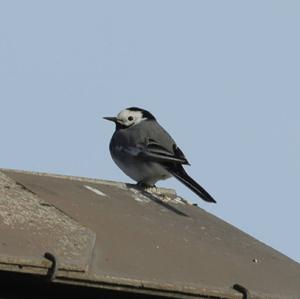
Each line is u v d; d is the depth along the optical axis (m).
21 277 11.41
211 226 16.14
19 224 12.42
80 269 11.54
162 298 12.20
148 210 16.14
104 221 14.33
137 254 13.05
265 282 13.62
